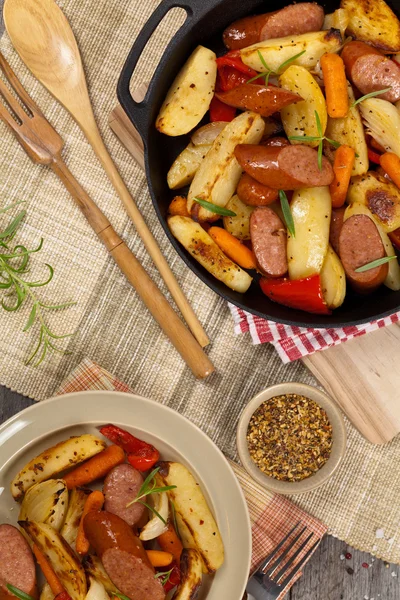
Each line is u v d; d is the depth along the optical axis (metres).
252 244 0.90
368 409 0.99
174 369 1.01
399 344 0.99
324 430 0.98
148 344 1.01
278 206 0.90
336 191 0.89
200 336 0.99
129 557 0.89
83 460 0.94
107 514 0.91
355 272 0.89
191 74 0.90
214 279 0.93
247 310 0.89
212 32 0.92
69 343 1.01
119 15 1.00
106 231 0.98
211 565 0.93
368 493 1.00
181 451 0.94
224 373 1.01
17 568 0.93
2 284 0.96
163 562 0.93
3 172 1.01
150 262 1.01
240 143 0.89
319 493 1.01
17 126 0.98
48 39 0.98
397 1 0.91
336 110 0.88
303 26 0.90
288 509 0.99
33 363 1.01
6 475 0.94
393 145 0.89
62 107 1.00
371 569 1.01
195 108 0.90
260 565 0.96
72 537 0.93
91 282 1.01
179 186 0.93
